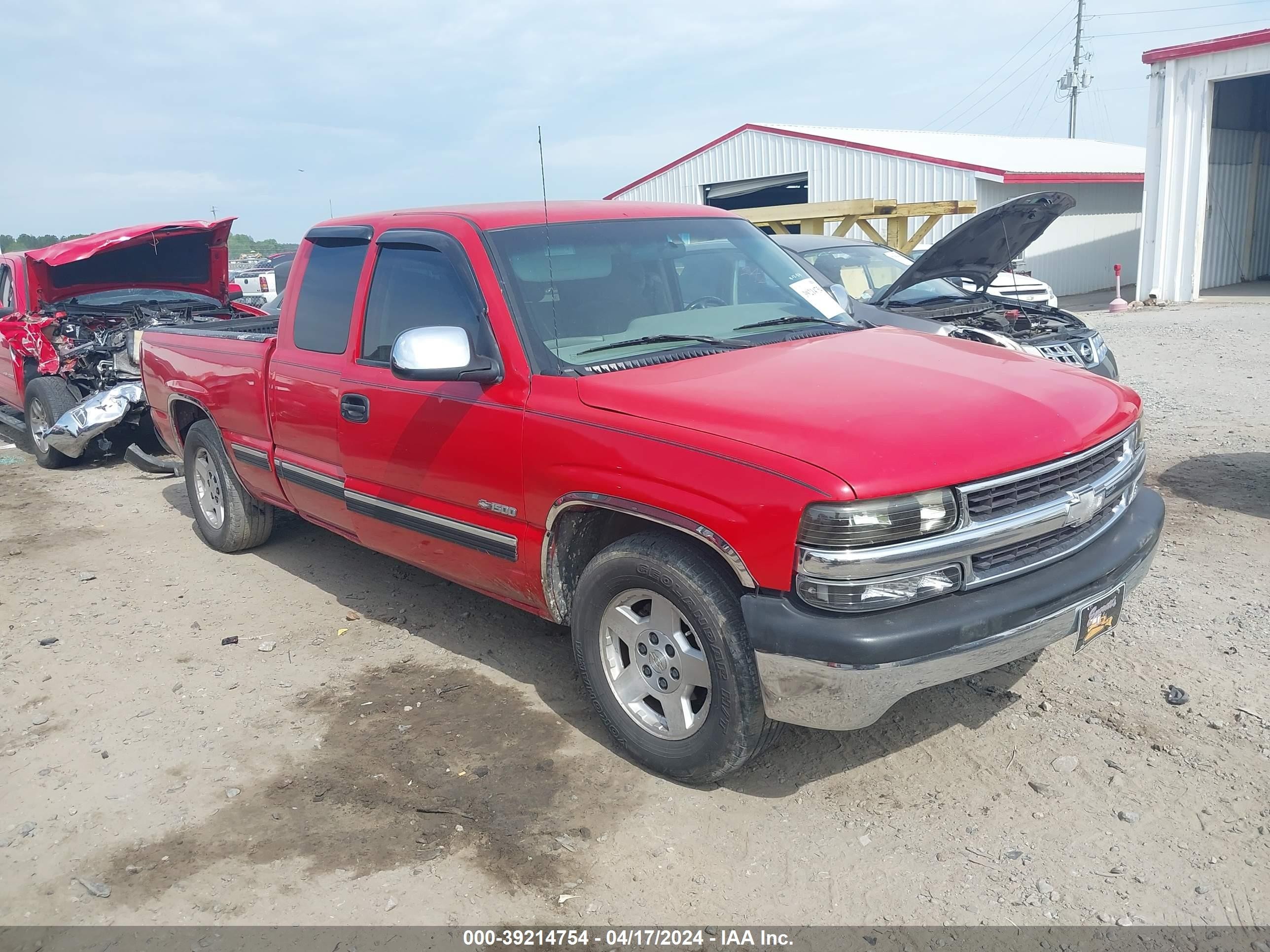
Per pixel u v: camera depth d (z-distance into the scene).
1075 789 3.28
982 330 7.37
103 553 6.41
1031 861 2.96
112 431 8.96
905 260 9.84
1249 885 2.80
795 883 2.93
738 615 3.06
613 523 3.60
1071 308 21.28
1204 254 23.39
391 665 4.50
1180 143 19.42
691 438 3.08
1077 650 3.29
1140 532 3.42
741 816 3.26
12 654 4.80
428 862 3.09
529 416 3.56
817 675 2.85
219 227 9.16
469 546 3.98
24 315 9.05
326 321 4.75
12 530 7.09
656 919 2.81
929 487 2.82
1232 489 6.24
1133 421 3.55
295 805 3.42
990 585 3.00
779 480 2.84
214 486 6.19
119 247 8.80
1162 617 4.45
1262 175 25.09
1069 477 3.17
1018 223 7.54
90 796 3.54
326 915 2.88
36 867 3.16
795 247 9.66
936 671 2.87
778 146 24.94
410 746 3.78
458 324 3.97
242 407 5.42
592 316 3.88
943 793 3.31
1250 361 11.26
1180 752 3.43
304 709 4.12
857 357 3.67
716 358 3.72
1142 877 2.86
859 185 23.52
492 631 4.83
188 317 9.55
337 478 4.70
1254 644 4.15
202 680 4.43
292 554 6.17
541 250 3.99
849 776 3.44
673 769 3.39
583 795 3.41
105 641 4.92
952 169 21.81
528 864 3.07
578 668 3.70
